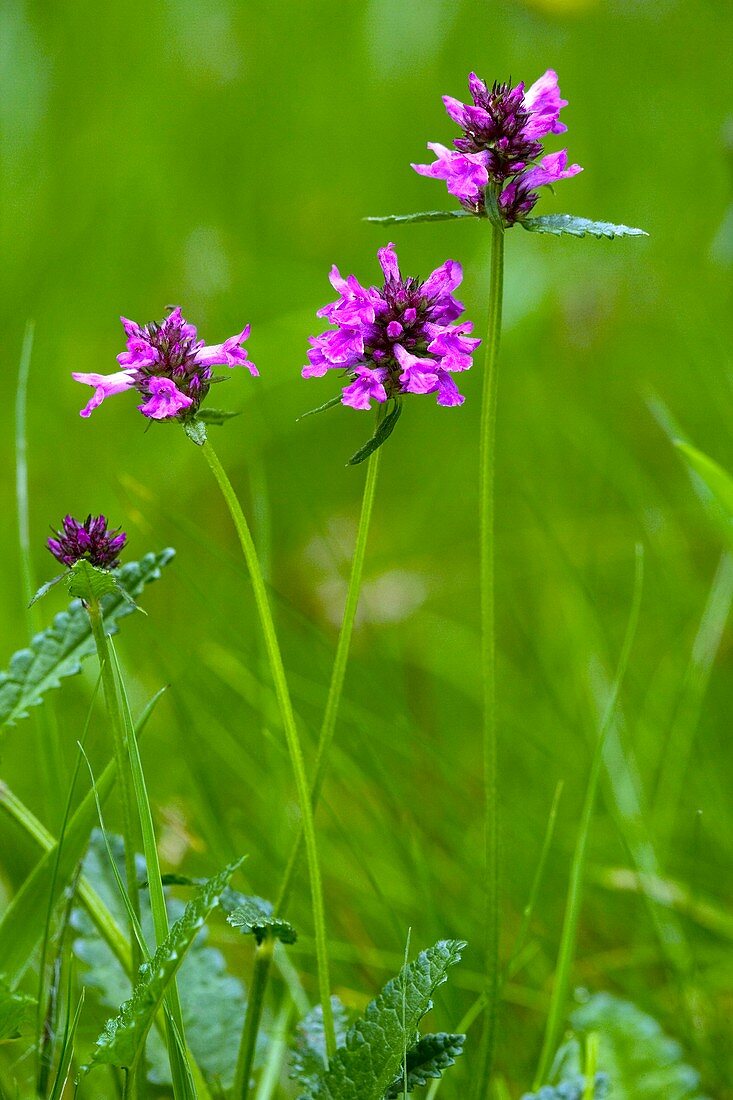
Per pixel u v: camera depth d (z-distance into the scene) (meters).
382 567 1.44
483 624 0.96
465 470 1.55
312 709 1.15
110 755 1.14
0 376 1.66
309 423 1.60
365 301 0.93
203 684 1.15
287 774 1.10
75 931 1.01
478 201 0.94
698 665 1.15
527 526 1.46
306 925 1.07
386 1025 0.95
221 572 1.39
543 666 1.22
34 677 0.98
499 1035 1.04
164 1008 0.95
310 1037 0.99
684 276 1.72
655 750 1.14
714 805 1.11
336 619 1.37
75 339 1.72
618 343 1.68
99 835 1.03
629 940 1.08
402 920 1.07
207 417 0.93
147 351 0.93
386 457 1.60
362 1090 0.94
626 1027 1.03
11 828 1.07
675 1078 1.02
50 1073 0.99
